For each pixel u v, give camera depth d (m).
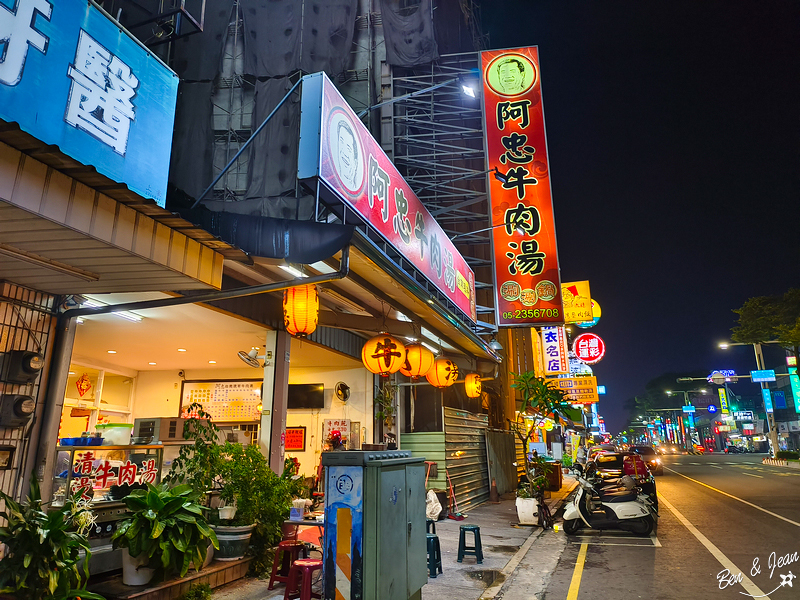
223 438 8.61
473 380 13.89
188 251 4.90
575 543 10.03
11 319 5.33
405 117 16.23
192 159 14.33
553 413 14.55
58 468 6.30
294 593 5.70
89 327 10.08
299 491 8.27
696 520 12.51
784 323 37.91
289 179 14.24
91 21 4.55
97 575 5.70
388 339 9.34
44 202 3.55
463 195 16.23
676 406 106.94
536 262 15.05
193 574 5.94
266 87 14.98
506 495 18.28
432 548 7.48
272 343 9.76
